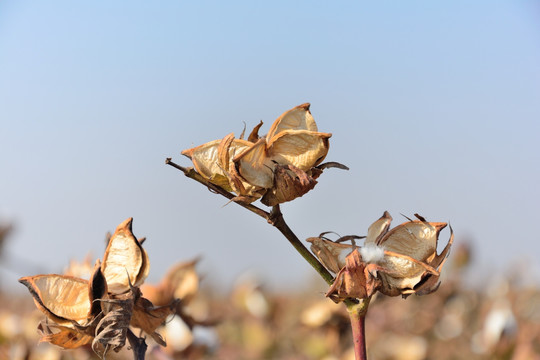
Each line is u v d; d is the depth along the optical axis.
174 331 0.82
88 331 0.60
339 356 0.90
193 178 0.60
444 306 1.13
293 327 1.09
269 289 1.14
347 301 0.61
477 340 0.97
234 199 0.60
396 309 1.12
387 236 0.60
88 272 0.69
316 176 0.60
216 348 0.84
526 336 0.92
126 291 0.61
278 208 0.60
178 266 0.79
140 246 0.61
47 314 0.60
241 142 0.60
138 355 0.61
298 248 0.60
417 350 1.02
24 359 0.83
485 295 1.16
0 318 0.90
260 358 1.06
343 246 0.60
